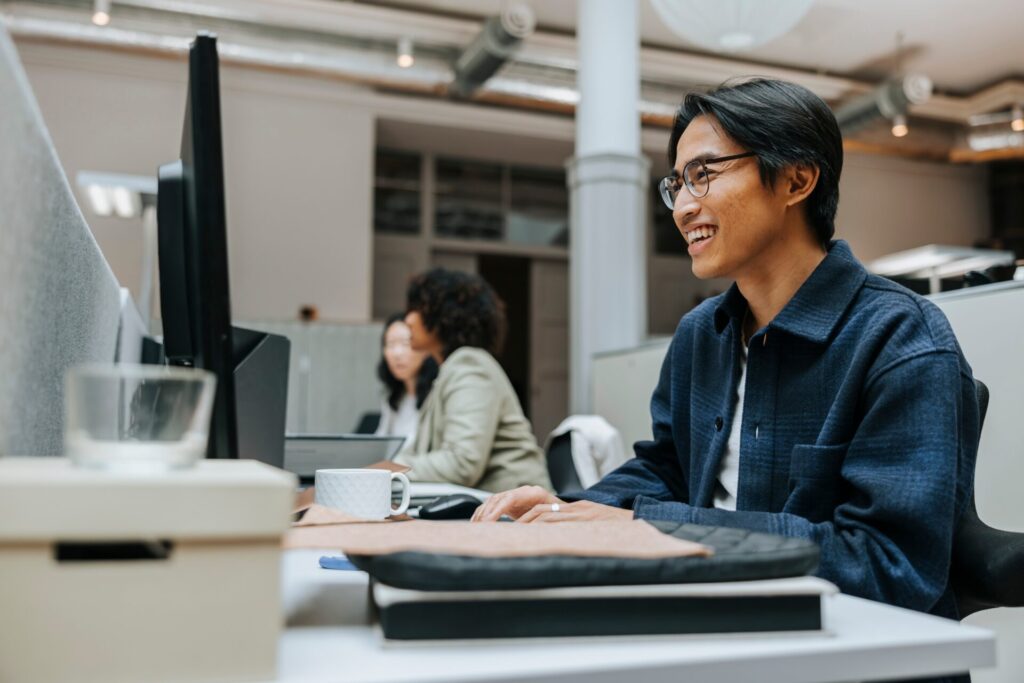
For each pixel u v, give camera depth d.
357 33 5.57
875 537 0.73
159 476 0.39
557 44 5.97
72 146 5.52
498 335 2.42
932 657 0.48
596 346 3.86
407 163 7.18
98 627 0.37
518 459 2.06
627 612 0.47
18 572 0.36
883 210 7.53
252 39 5.30
